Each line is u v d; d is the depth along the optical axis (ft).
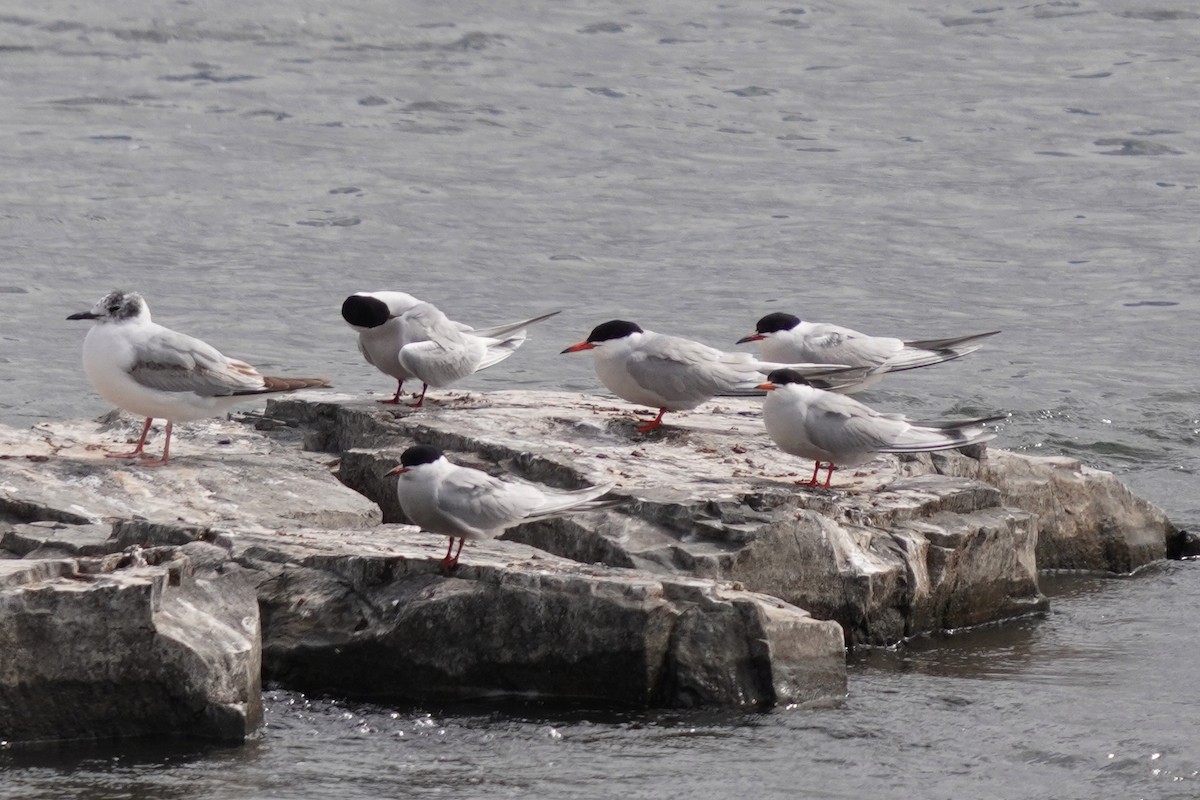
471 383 70.18
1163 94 131.64
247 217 96.43
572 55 139.74
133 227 93.20
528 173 108.27
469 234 95.14
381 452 47.80
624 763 33.27
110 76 126.93
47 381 68.54
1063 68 139.64
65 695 33.50
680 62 139.03
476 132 117.91
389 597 37.70
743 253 93.15
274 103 122.42
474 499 37.40
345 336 76.74
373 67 133.39
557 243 94.07
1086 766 33.35
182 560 36.04
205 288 83.46
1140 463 61.67
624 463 46.93
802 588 41.63
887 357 55.57
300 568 38.63
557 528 42.63
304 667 37.58
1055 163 114.21
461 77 131.64
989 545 44.78
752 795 31.65
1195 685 38.93
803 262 91.81
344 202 100.42
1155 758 33.63
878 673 39.73
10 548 39.70
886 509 44.01
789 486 44.83
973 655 41.70
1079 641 43.09
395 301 52.70
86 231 92.02
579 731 35.04
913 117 125.08
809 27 151.84
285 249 90.99
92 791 31.09
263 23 142.51
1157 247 96.37
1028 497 50.31
